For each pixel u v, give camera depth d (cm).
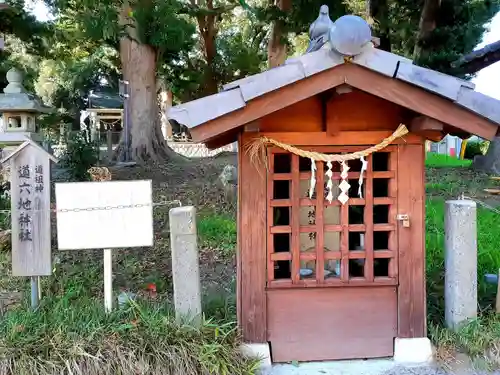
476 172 1215
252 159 336
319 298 346
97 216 354
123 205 355
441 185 1027
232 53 1797
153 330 333
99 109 2136
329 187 335
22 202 370
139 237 357
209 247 658
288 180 355
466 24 998
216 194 986
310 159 348
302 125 335
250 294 341
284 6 1256
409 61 296
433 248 575
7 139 686
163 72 1647
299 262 342
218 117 297
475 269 364
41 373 305
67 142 1138
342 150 338
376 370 335
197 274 340
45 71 2377
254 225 339
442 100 303
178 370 315
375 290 348
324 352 346
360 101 335
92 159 1073
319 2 1066
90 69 2217
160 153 1473
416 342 347
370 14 1083
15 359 310
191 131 299
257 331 341
